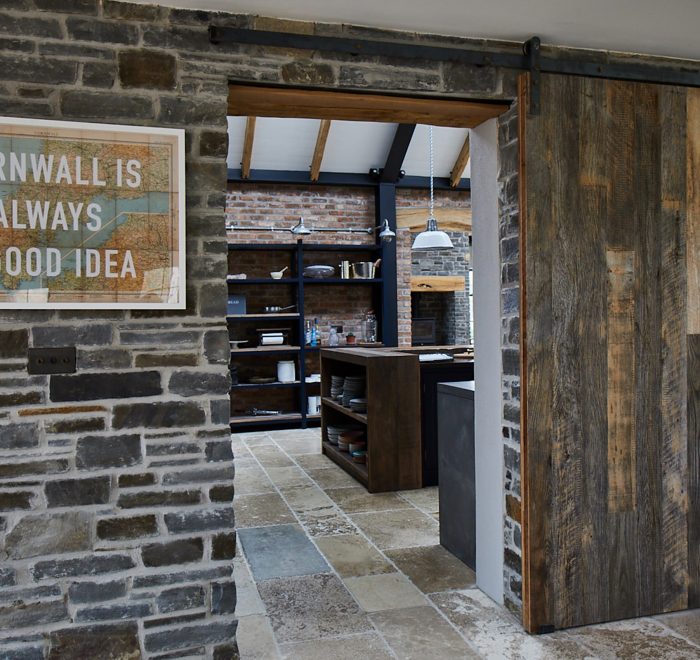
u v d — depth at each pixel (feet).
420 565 11.62
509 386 9.48
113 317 7.72
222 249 8.02
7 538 7.46
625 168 9.37
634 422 9.50
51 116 7.50
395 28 8.57
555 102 9.03
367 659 8.49
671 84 9.60
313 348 25.54
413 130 24.75
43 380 7.54
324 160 26.07
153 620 7.82
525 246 8.93
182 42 7.86
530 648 8.70
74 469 7.62
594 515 9.33
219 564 8.00
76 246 7.54
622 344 9.41
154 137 7.73
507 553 9.72
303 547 12.58
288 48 8.18
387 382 16.28
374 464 16.21
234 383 25.49
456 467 11.85
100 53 7.63
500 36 8.88
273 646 8.86
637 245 9.45
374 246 26.68
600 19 8.37
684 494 9.78
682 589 9.80
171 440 7.88
